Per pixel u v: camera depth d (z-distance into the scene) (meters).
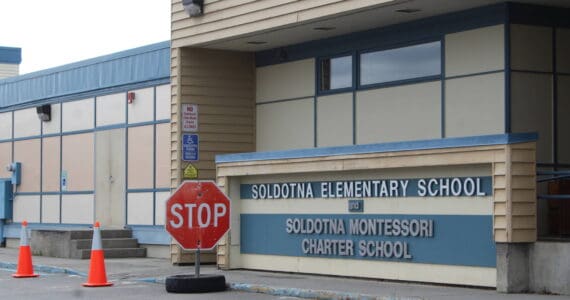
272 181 18.66
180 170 21.05
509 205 14.13
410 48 18.17
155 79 23.55
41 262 22.38
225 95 21.55
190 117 21.14
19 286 17.44
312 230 17.75
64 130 27.05
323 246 17.52
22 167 28.92
